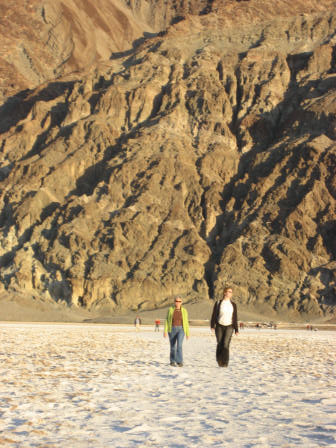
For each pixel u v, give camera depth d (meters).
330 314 104.75
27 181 134.50
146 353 23.44
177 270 112.94
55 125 157.38
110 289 110.88
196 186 128.75
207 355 22.83
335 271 110.69
